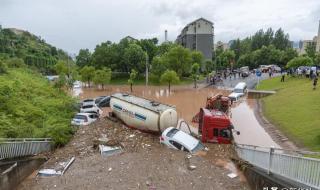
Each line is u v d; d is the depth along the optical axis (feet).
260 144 65.46
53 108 81.87
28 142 50.67
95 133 68.54
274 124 81.30
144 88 185.37
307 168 31.48
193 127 82.64
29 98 84.74
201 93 156.25
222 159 52.80
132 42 260.83
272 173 38.81
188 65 206.59
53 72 275.18
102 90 177.17
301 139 64.34
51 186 42.11
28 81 114.21
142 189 40.75
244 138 70.38
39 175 46.34
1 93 72.23
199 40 300.61
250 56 319.27
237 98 126.11
